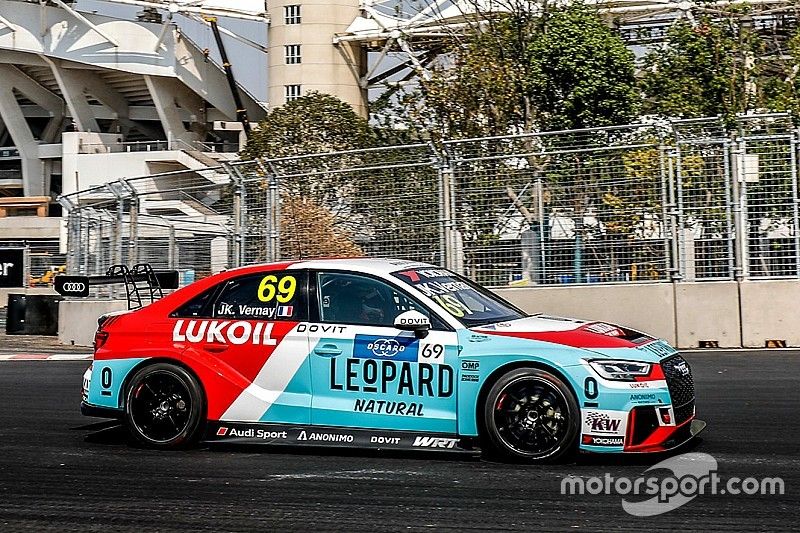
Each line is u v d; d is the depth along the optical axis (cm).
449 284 766
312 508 586
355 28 6994
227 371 749
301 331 735
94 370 786
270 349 739
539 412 675
